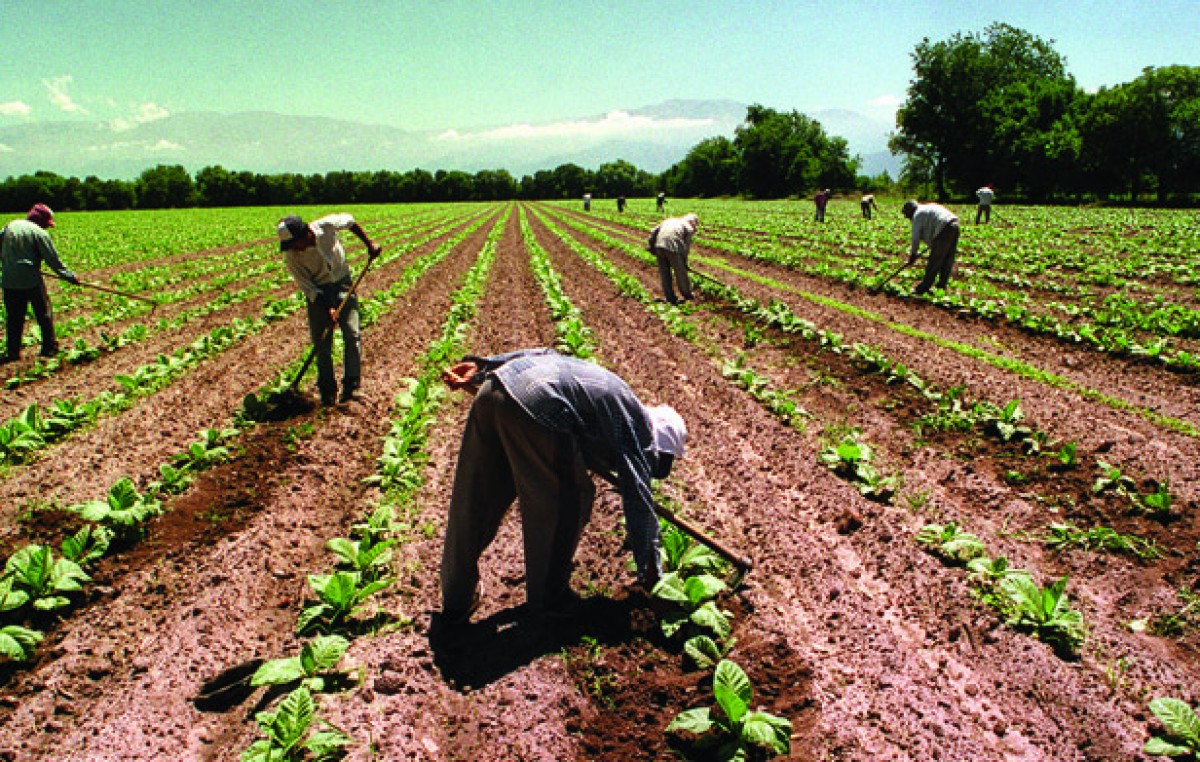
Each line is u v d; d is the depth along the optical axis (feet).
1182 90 168.25
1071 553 16.11
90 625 14.47
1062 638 13.04
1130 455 20.44
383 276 63.05
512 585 15.37
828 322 37.50
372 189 396.37
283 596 15.40
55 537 18.03
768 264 62.28
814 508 18.47
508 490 13.43
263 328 41.91
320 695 12.28
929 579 15.03
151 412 27.07
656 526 13.23
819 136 333.83
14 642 13.12
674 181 411.75
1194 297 43.47
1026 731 11.22
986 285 47.93
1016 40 253.65
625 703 12.12
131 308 48.57
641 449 12.91
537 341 36.42
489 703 12.19
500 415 12.29
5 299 34.19
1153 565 15.62
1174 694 11.85
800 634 13.61
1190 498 17.93
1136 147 172.96
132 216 226.17
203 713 12.14
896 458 21.36
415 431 23.57
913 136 236.43
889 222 109.50
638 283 49.98
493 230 123.54
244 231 132.77
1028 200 204.95
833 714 11.55
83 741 11.58
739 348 33.76
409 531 17.71
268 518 18.19
